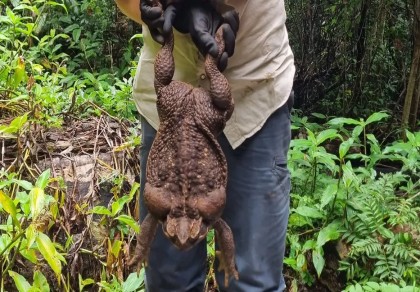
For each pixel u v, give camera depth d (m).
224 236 1.31
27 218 2.10
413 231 2.61
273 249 1.78
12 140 2.73
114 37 4.55
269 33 1.67
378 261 2.50
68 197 2.53
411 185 2.82
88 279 2.31
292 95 1.77
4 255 2.11
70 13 4.61
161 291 1.93
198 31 1.35
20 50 3.38
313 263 2.60
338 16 4.02
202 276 1.96
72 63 4.33
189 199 1.20
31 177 2.60
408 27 4.16
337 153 3.67
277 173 1.75
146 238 1.29
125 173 2.71
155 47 1.76
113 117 3.03
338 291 2.64
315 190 2.88
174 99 1.27
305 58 4.25
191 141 1.24
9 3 4.25
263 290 1.78
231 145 1.72
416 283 2.45
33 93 2.95
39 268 2.33
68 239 2.33
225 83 1.29
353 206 2.65
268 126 1.72
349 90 4.23
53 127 2.93
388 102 4.26
